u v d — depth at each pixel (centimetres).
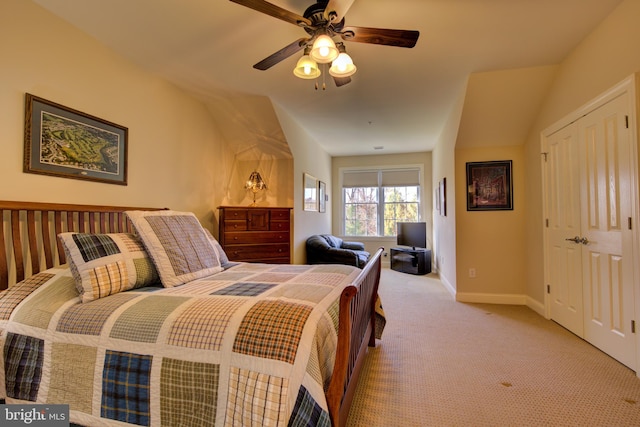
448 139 432
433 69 293
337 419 116
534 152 346
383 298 404
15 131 186
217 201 400
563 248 290
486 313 339
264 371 108
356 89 335
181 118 332
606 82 223
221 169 410
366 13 208
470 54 267
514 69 296
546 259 320
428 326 299
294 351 109
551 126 307
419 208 665
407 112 409
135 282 169
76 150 221
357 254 457
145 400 118
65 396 127
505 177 379
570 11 212
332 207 704
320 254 470
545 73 297
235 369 111
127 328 126
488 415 163
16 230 178
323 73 299
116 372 122
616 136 216
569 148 276
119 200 256
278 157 443
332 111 404
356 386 183
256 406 104
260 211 394
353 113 412
